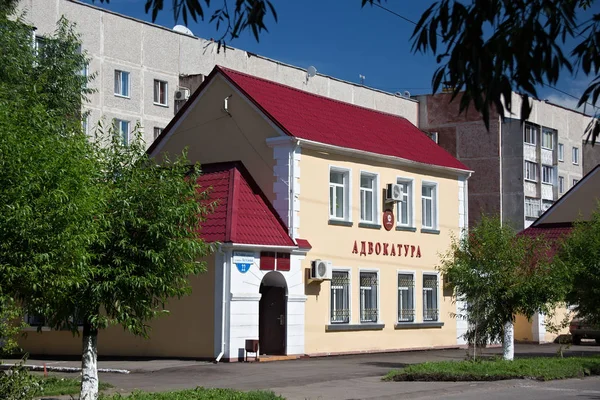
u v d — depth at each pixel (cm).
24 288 1228
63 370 2317
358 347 3003
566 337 4019
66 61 2956
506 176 5716
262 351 2780
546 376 2069
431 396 1753
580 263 2711
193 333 2606
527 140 5784
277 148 2823
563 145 6756
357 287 3033
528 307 2344
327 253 2906
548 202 5975
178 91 5100
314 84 5794
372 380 2042
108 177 1532
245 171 2878
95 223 1330
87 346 1502
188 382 1994
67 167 1260
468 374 2036
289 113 2981
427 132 5981
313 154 2888
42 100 2409
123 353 2742
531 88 524
